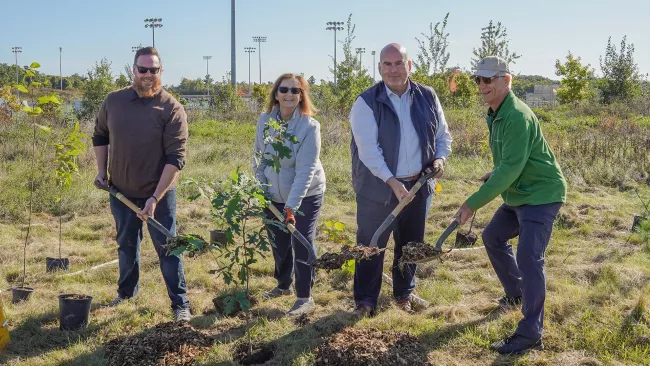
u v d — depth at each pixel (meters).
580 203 8.47
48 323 4.64
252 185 3.83
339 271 5.77
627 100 27.88
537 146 4.04
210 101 26.58
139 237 5.01
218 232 6.82
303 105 4.75
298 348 4.11
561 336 4.22
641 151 11.39
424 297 5.19
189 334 4.13
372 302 4.71
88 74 22.17
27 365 3.92
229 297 3.93
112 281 5.73
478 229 7.48
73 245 6.93
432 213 8.28
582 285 5.35
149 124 4.60
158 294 5.23
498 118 4.03
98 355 4.00
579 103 29.84
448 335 4.30
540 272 4.01
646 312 4.45
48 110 15.97
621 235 6.98
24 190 8.93
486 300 5.11
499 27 17.69
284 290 5.30
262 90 30.28
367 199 4.54
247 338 4.28
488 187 3.97
